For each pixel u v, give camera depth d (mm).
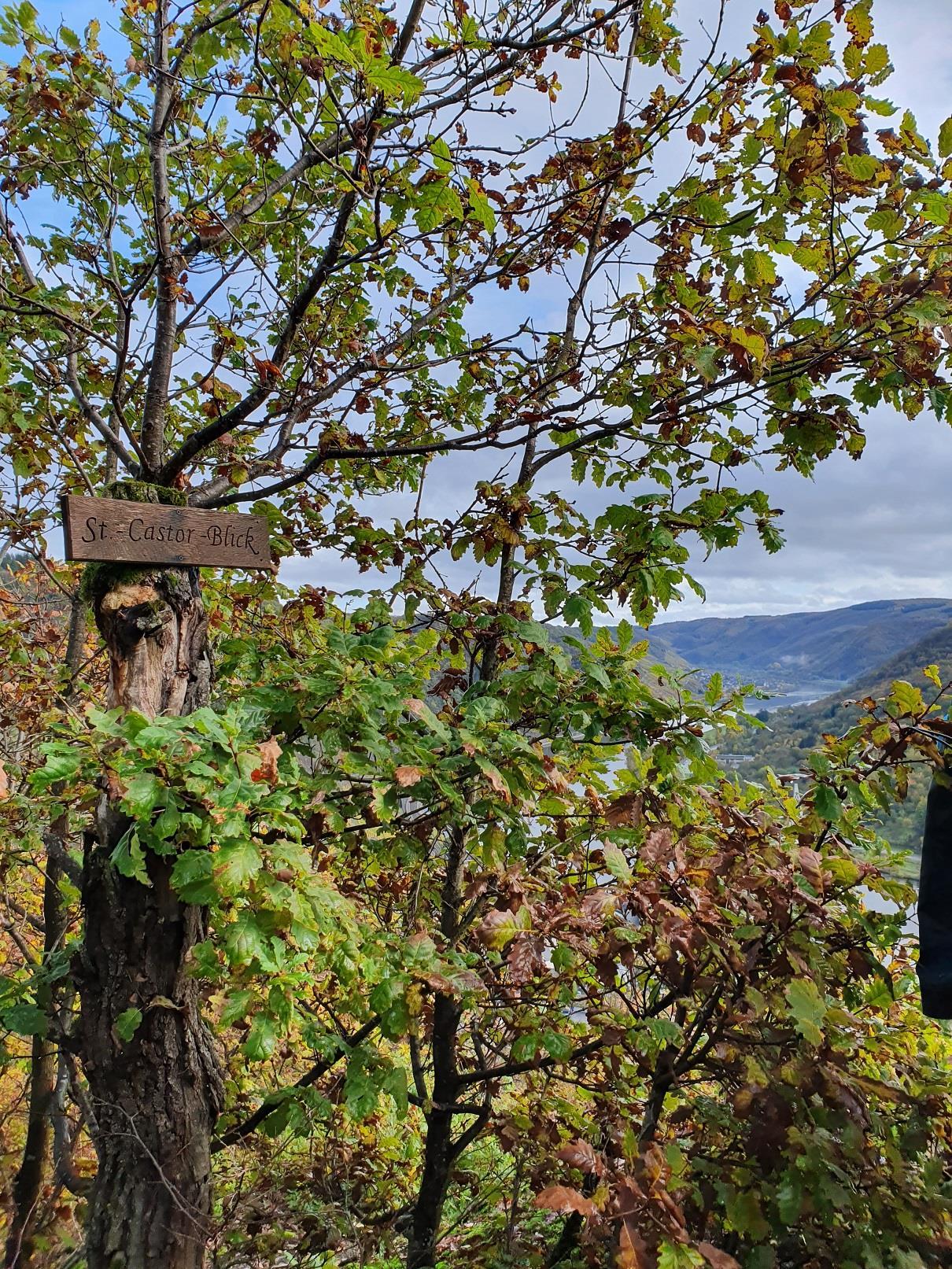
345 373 2588
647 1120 2082
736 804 2512
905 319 2146
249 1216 2742
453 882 3150
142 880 1663
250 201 2373
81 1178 3107
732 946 1821
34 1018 2096
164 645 2090
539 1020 2240
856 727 2256
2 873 2729
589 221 2773
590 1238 1470
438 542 3031
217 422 2209
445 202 1719
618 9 2225
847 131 1994
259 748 1622
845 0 1999
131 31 2395
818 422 2443
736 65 2301
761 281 2359
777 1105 1617
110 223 2426
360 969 1818
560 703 2645
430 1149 2955
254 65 1957
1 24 2340
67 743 1586
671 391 2627
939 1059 2473
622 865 1771
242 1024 2447
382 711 2281
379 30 1771
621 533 2871
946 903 2105
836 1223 1566
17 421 2635
